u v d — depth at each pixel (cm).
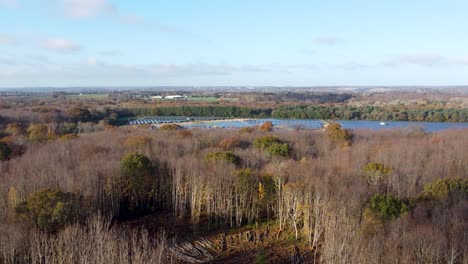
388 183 7931
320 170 8525
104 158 9206
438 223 5575
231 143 12062
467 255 4772
